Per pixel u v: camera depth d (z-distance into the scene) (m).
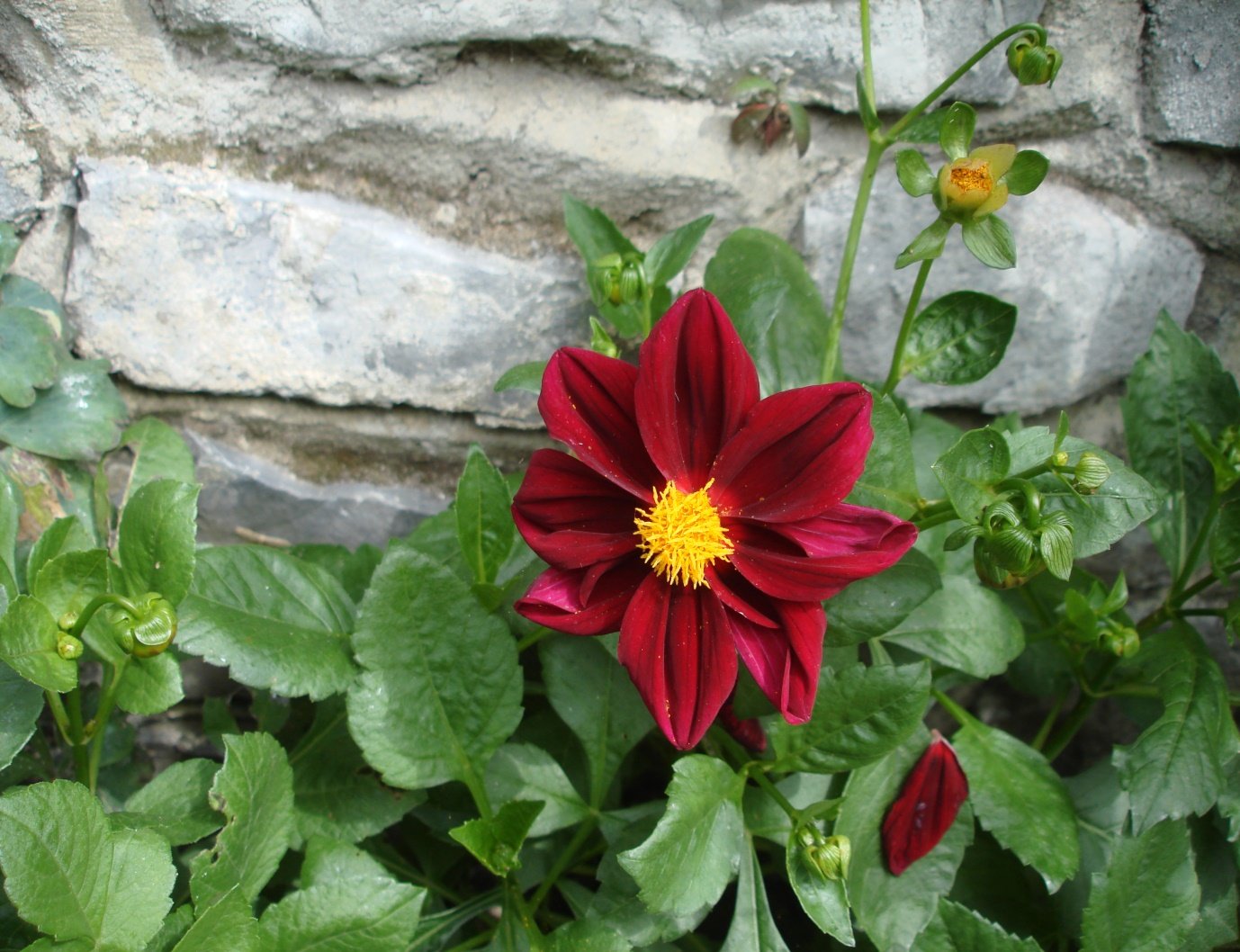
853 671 0.49
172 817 0.49
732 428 0.46
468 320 0.56
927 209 0.57
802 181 0.57
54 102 0.52
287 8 0.51
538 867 0.54
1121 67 0.56
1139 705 0.58
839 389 0.45
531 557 0.53
